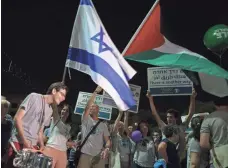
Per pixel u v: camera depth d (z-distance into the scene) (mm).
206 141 4957
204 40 7137
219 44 6762
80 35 5906
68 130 6316
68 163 7832
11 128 5883
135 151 8922
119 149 9133
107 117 7977
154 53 6656
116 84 5652
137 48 6598
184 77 7746
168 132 6379
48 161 4621
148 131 9375
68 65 5832
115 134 8312
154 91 7891
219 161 4805
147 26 6633
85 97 8031
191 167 5797
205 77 6852
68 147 7199
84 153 7000
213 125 4914
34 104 4988
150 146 8836
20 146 5035
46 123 5238
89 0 6016
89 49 5836
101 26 5973
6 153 5652
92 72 5711
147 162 8758
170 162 6262
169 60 6523
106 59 5781
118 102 5582
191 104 7699
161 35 6738
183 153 7113
